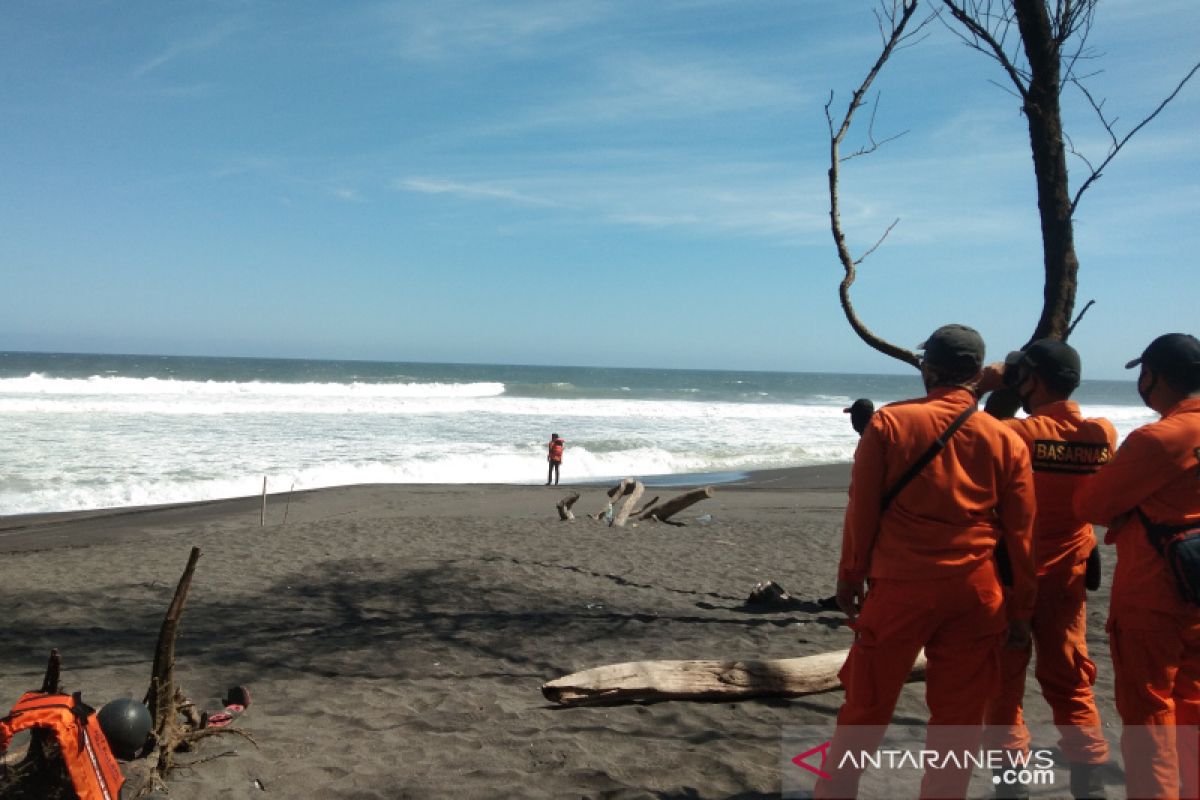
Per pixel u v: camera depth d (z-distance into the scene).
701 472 27.28
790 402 71.56
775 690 5.17
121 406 37.41
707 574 10.41
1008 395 3.91
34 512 17.77
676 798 3.87
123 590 9.23
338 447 28.39
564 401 53.88
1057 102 5.08
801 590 9.48
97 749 3.43
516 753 4.46
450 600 8.70
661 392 82.38
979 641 2.96
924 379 3.25
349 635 7.27
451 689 5.75
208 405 39.91
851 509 3.06
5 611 8.25
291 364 150.12
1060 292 5.08
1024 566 3.01
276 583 9.59
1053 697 3.56
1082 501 3.26
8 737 3.25
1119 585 3.18
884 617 2.97
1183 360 3.16
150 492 20.11
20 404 36.75
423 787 4.04
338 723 5.05
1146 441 3.06
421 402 47.66
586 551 11.93
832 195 5.20
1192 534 3.02
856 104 5.24
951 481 2.93
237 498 19.33
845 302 5.10
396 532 13.66
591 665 6.36
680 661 5.29
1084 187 5.04
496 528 14.16
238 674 6.14
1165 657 3.06
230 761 4.35
